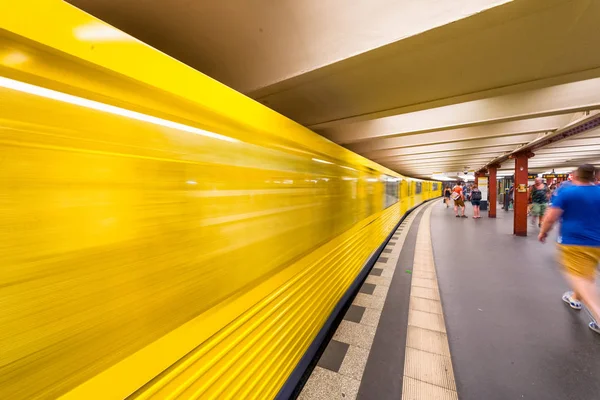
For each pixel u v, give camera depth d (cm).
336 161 306
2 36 57
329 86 230
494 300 356
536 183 978
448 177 3547
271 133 165
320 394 202
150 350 92
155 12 141
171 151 98
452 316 316
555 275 447
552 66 199
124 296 83
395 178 943
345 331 286
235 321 137
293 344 203
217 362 124
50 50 64
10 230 59
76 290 71
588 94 306
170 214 98
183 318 105
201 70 203
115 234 80
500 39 164
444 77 216
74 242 70
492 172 1277
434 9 141
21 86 60
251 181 147
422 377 217
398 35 151
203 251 114
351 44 163
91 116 73
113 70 75
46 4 62
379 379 216
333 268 297
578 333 273
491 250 630
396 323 301
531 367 226
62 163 67
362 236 445
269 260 167
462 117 368
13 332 59
